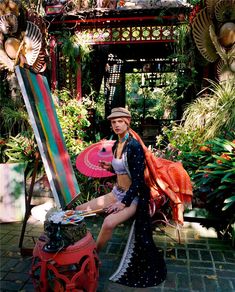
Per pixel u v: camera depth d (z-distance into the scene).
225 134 4.12
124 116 2.50
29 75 2.59
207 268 2.70
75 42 5.73
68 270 2.08
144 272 2.47
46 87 2.96
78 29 5.87
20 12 4.98
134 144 2.47
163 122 9.27
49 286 2.08
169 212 3.58
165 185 2.69
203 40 4.96
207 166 3.40
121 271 2.47
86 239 2.10
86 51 5.85
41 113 2.60
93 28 5.82
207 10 4.75
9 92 5.54
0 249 3.03
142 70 9.24
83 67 6.18
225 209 3.07
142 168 2.45
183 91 5.93
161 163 2.92
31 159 4.64
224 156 3.44
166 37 5.63
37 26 5.11
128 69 9.38
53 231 1.99
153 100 11.22
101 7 5.68
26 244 3.13
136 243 2.48
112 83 9.22
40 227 3.58
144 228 2.48
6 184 3.65
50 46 5.85
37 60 5.39
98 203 2.74
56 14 5.56
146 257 2.48
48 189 4.15
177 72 5.87
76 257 1.99
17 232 3.43
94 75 6.98
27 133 4.96
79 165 3.28
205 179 3.45
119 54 8.65
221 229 3.46
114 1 5.68
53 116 2.92
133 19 5.52
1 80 5.44
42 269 1.98
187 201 2.94
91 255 2.07
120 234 3.41
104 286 2.43
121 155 2.54
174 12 5.34
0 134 5.34
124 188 2.65
